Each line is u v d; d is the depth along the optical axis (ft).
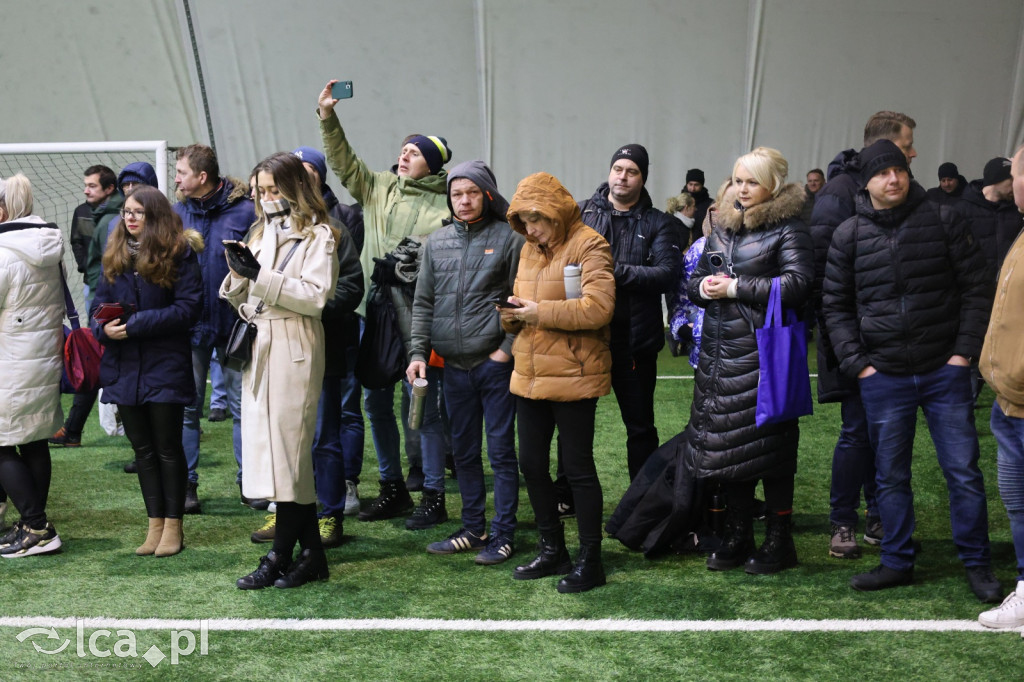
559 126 34.42
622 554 12.59
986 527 10.85
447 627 10.21
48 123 33.19
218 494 15.66
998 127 34.45
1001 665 9.21
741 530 11.96
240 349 10.85
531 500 11.69
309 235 11.05
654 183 34.88
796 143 34.60
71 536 13.48
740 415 11.18
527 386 11.12
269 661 9.43
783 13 33.68
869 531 12.80
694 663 9.33
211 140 33.81
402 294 13.16
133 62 33.12
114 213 18.16
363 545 13.02
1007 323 9.74
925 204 10.61
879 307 10.71
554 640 9.87
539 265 11.23
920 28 33.94
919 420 20.83
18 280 12.22
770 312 10.93
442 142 14.62
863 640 9.78
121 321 12.05
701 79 34.22
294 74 33.65
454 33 33.65
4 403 12.23
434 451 13.84
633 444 13.79
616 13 33.78
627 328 13.24
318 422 12.84
